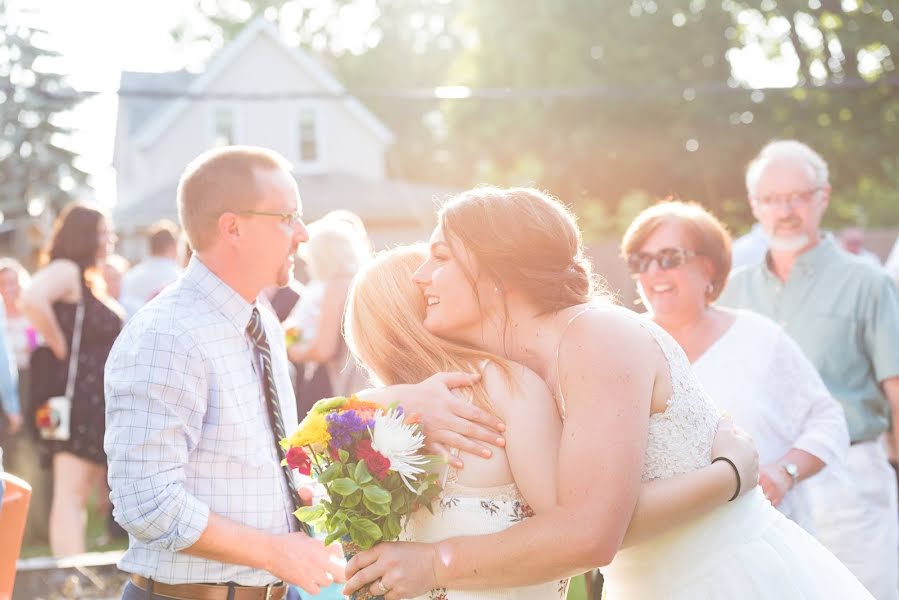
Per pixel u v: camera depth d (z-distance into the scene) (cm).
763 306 435
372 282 228
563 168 2359
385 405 215
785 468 336
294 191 292
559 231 218
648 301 352
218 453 274
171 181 2678
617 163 2356
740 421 342
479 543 203
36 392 618
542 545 198
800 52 2328
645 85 2316
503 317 218
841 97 2236
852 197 2322
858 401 414
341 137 3044
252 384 283
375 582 207
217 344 276
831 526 402
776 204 423
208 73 2983
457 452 209
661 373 221
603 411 202
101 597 484
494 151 2456
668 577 233
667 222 345
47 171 2800
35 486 711
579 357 207
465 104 2508
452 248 217
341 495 209
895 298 415
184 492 263
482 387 211
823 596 239
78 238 614
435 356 220
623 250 355
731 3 2388
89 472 616
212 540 264
